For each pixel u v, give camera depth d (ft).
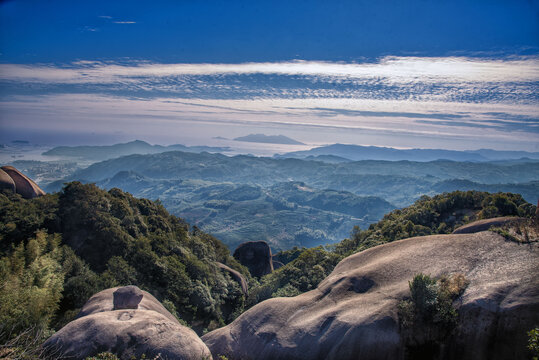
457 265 33.22
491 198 92.58
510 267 30.50
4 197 95.91
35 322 46.60
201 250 125.08
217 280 103.40
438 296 30.19
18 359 25.43
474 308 28.40
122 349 27.63
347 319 32.50
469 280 31.14
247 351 35.96
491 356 27.17
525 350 25.76
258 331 36.58
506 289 28.43
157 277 88.22
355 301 34.45
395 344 29.89
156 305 42.09
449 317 29.17
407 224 100.01
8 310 46.01
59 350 27.61
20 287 52.47
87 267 78.13
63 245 84.23
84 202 100.63
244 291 113.29
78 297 64.90
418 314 30.30
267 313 37.91
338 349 31.24
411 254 37.29
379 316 31.17
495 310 27.55
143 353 27.53
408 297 31.71
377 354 30.12
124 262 85.20
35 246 69.51
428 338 29.53
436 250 36.42
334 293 37.06
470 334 28.17
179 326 31.35
